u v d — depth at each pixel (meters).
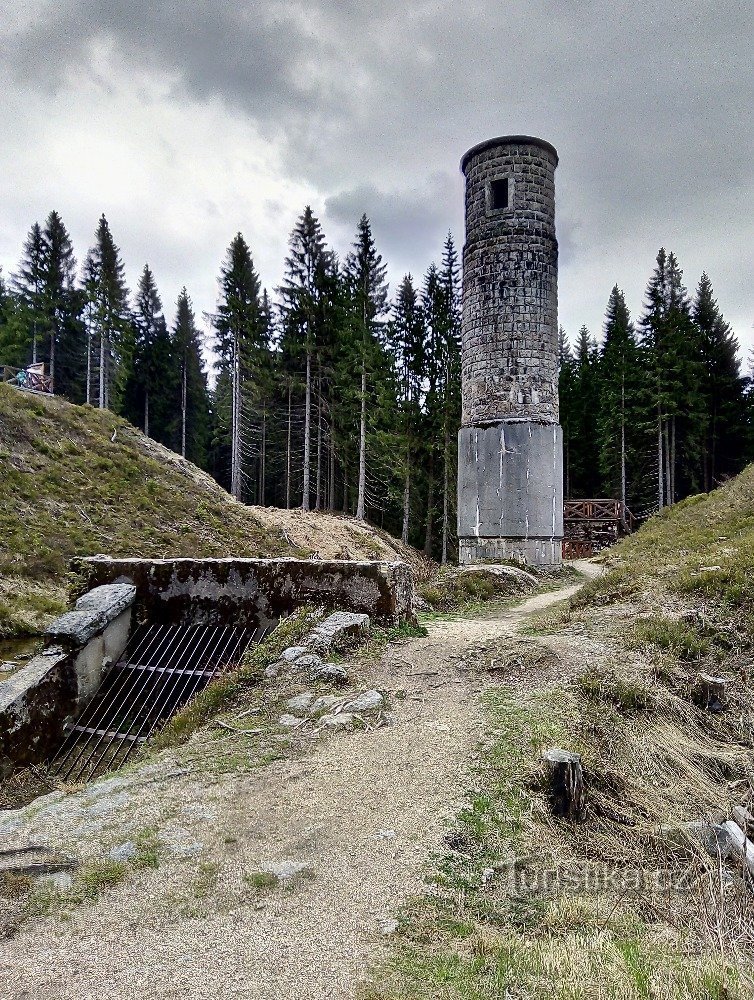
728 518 15.79
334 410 32.03
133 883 3.31
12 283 38.94
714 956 2.80
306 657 7.05
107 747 6.82
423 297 37.66
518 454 18.36
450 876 3.35
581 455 42.94
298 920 2.95
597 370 45.16
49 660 7.30
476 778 4.48
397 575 8.70
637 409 34.41
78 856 3.60
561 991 2.43
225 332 32.97
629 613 8.73
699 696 6.23
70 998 2.44
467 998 2.38
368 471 33.47
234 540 19.91
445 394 32.03
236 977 2.55
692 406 36.16
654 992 2.45
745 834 4.10
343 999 2.39
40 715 6.88
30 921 3.01
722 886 3.44
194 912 3.03
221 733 5.61
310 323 30.28
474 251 19.56
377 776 4.57
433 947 2.76
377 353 29.73
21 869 3.46
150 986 2.50
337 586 8.48
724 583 8.70
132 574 9.10
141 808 4.19
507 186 19.03
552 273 19.20
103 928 2.93
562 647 7.62
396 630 8.22
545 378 18.80
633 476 38.41
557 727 5.25
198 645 8.30
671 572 10.20
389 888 3.22
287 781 4.54
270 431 39.41
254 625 8.60
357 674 6.81
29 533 15.10
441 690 6.40
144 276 51.31
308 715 5.84
